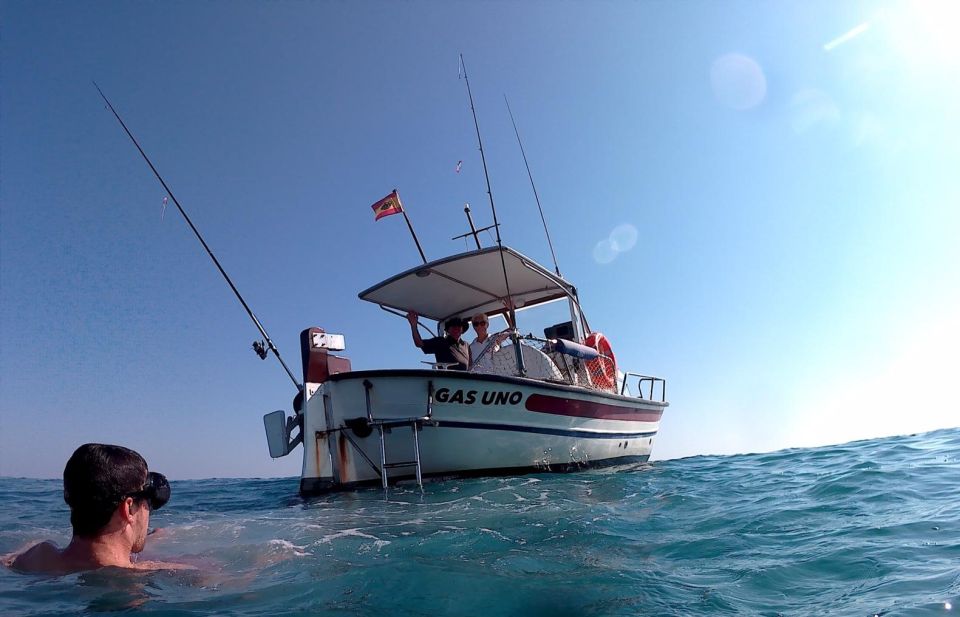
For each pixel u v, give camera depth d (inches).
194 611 88.2
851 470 250.5
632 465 392.8
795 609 90.0
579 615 89.7
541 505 209.3
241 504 255.0
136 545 115.0
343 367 297.6
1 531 171.3
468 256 334.6
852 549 123.6
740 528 155.4
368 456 278.4
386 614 89.0
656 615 89.0
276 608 91.0
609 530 159.6
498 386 292.7
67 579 102.7
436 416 279.3
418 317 415.5
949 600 87.9
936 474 219.5
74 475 109.8
